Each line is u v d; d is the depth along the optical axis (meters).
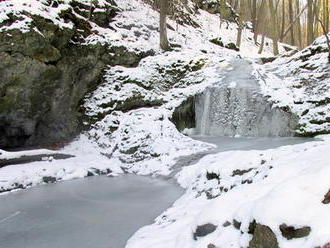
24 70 11.44
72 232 6.23
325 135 12.29
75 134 13.40
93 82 14.31
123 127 12.90
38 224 6.66
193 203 6.54
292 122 13.16
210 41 23.23
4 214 7.21
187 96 14.81
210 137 13.88
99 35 15.09
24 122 12.03
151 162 10.92
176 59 16.19
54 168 10.05
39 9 12.23
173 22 22.75
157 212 7.03
